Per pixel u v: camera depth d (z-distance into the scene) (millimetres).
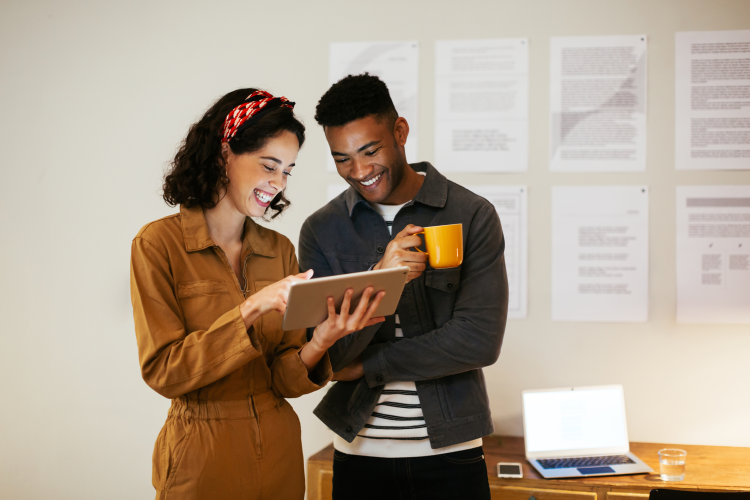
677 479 1727
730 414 2105
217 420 1093
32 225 2438
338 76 2309
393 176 1344
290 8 2338
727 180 2125
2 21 2451
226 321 1040
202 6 2385
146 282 1067
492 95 2225
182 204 1172
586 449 1955
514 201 2211
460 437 1329
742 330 2107
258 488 1108
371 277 1044
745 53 2115
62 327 2418
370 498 1378
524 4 2211
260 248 1244
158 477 1099
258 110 1132
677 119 2146
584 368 2176
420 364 1317
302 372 1171
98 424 2396
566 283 2186
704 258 2129
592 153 2180
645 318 2146
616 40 2168
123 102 2416
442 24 2254
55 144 2436
